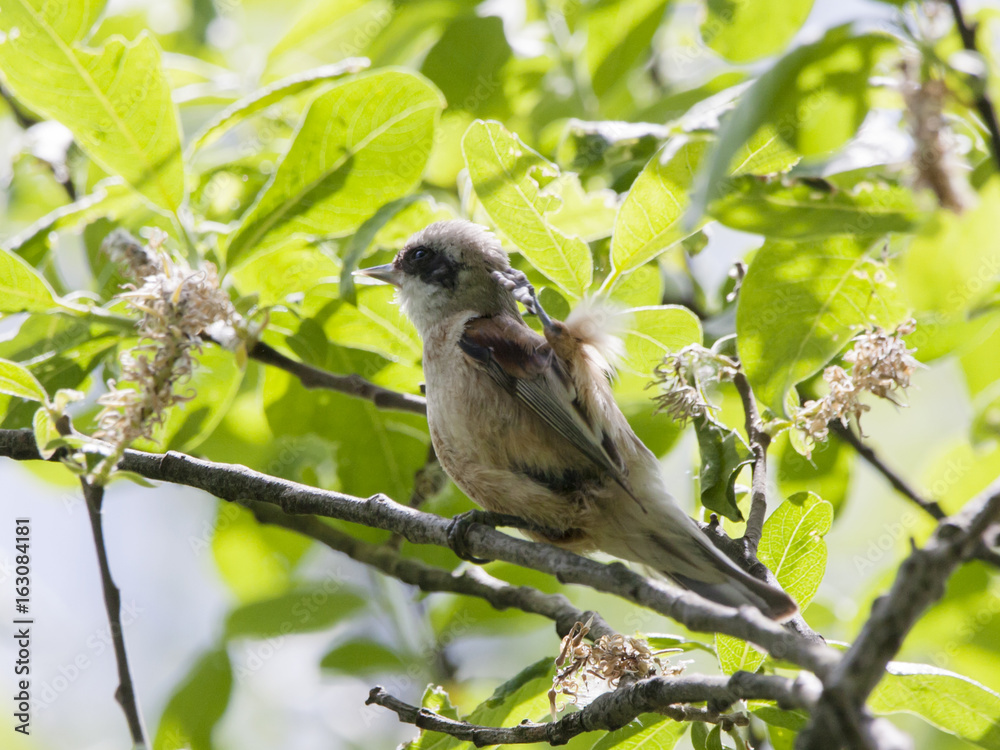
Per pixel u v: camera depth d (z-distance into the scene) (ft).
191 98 38.68
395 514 23.90
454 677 38.63
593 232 30.66
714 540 25.22
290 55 41.04
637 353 26.00
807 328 22.45
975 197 17.17
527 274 32.24
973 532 15.30
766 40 23.72
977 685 22.11
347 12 36.86
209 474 24.86
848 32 17.02
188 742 36.11
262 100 30.22
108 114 27.32
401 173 28.68
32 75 26.58
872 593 32.91
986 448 34.55
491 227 32.17
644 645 22.25
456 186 39.91
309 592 38.73
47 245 33.86
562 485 25.85
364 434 34.17
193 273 22.07
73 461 20.93
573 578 19.43
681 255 39.09
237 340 26.84
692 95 37.55
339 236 29.22
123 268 26.78
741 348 22.59
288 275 29.30
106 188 33.06
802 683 15.75
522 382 25.77
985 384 34.58
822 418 22.34
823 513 24.63
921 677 22.38
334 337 31.99
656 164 23.72
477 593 30.12
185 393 29.78
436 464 32.94
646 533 24.61
